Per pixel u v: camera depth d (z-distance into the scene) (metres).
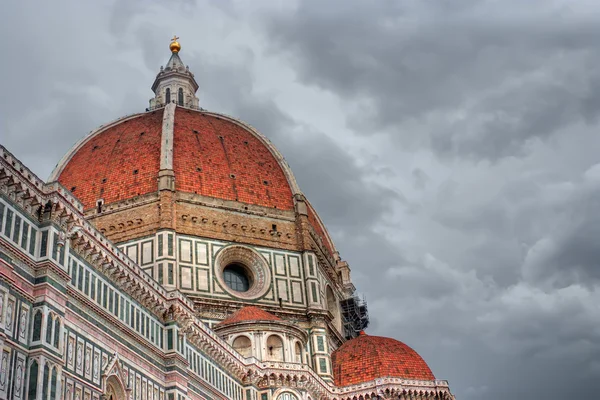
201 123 121.88
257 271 106.06
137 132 117.88
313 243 113.88
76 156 118.19
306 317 104.69
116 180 109.50
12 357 48.09
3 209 51.12
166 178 105.31
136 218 103.50
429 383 101.56
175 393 67.31
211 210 106.56
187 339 73.44
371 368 102.81
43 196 55.34
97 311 59.16
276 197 114.56
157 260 98.62
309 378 90.50
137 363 63.72
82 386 54.81
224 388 79.88
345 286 127.88
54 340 51.59
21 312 50.19
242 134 125.25
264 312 96.12
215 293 99.69
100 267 61.53
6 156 51.94
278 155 122.81
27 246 52.75
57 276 53.88
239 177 113.50
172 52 150.25
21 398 48.03
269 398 86.06
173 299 71.25
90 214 105.75
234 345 90.62
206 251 102.62
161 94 142.12
